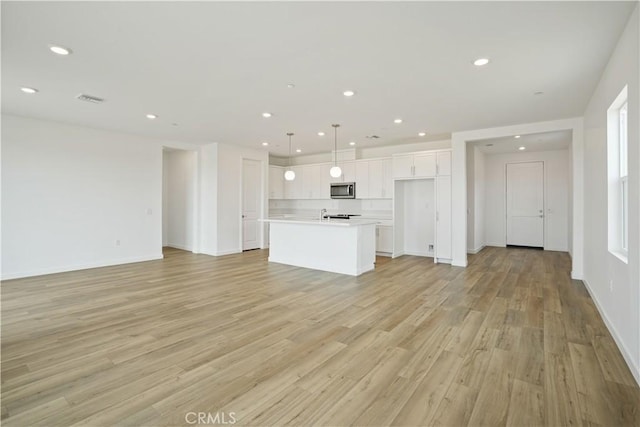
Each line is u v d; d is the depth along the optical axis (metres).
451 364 2.41
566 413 1.84
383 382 2.17
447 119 5.03
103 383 2.15
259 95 3.97
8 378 2.20
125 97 4.07
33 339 2.81
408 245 7.45
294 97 4.04
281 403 1.95
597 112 3.61
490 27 2.44
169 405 1.92
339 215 8.16
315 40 2.65
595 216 3.76
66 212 5.49
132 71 3.27
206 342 2.77
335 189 8.07
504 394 2.03
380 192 7.49
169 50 2.83
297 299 3.98
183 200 8.13
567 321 3.24
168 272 5.47
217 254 7.23
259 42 2.68
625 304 2.50
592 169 3.94
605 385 2.12
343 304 3.79
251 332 2.99
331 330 3.04
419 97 4.00
